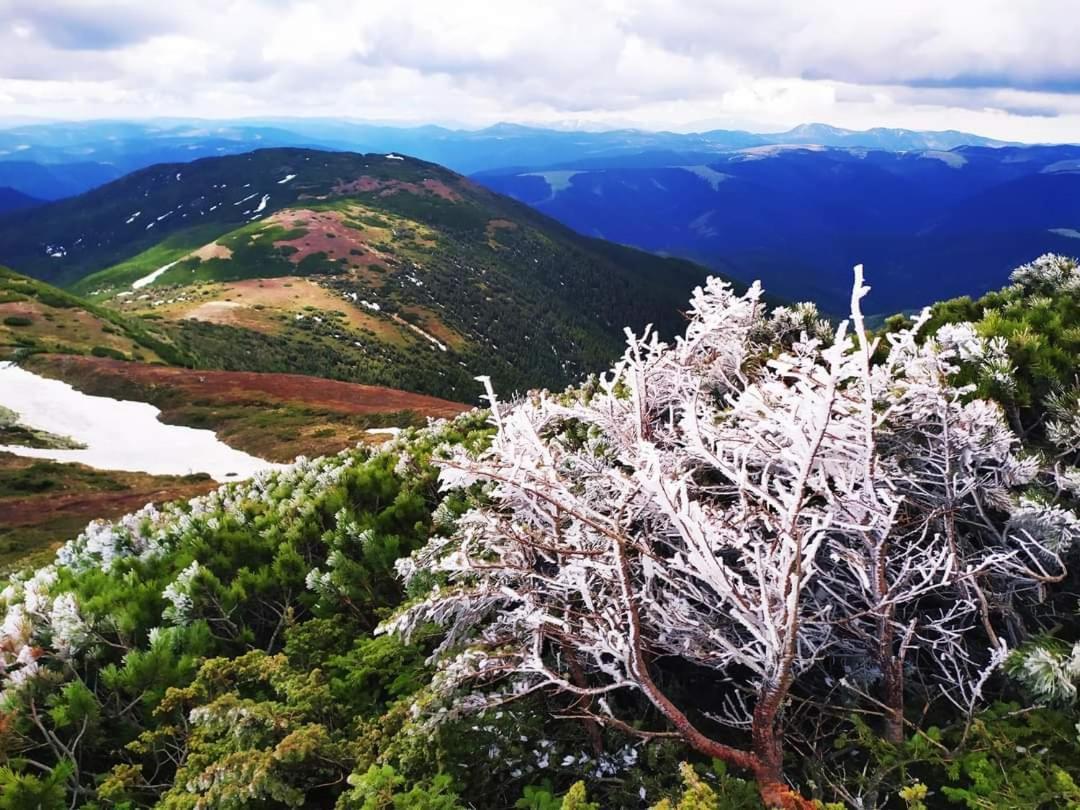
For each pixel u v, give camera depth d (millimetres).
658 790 2791
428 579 4297
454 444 7742
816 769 2801
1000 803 2350
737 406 3160
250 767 3000
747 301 3959
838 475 2959
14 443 48031
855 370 2543
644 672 2760
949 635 3113
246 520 6879
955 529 3604
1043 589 3135
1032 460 3393
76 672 4383
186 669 4188
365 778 2736
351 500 6492
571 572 2955
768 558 2545
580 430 5973
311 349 138000
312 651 4367
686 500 2486
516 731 3043
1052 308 5582
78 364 67312
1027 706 2930
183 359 95875
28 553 27328
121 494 37812
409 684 3691
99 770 3902
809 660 2904
